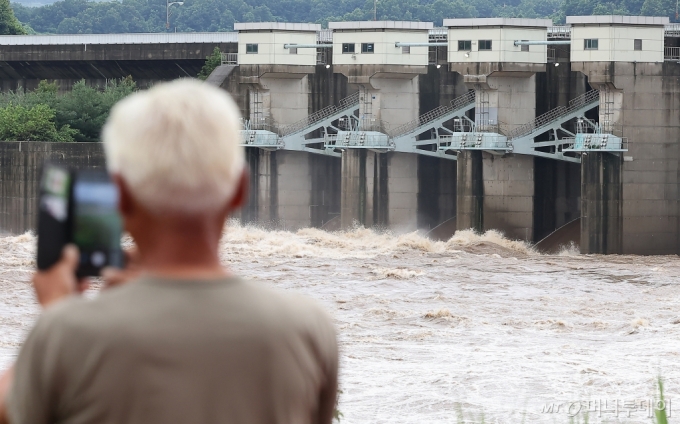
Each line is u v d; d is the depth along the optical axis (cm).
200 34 17225
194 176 635
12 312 5859
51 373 618
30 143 14838
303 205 15650
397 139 14538
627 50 13150
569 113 13975
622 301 6831
